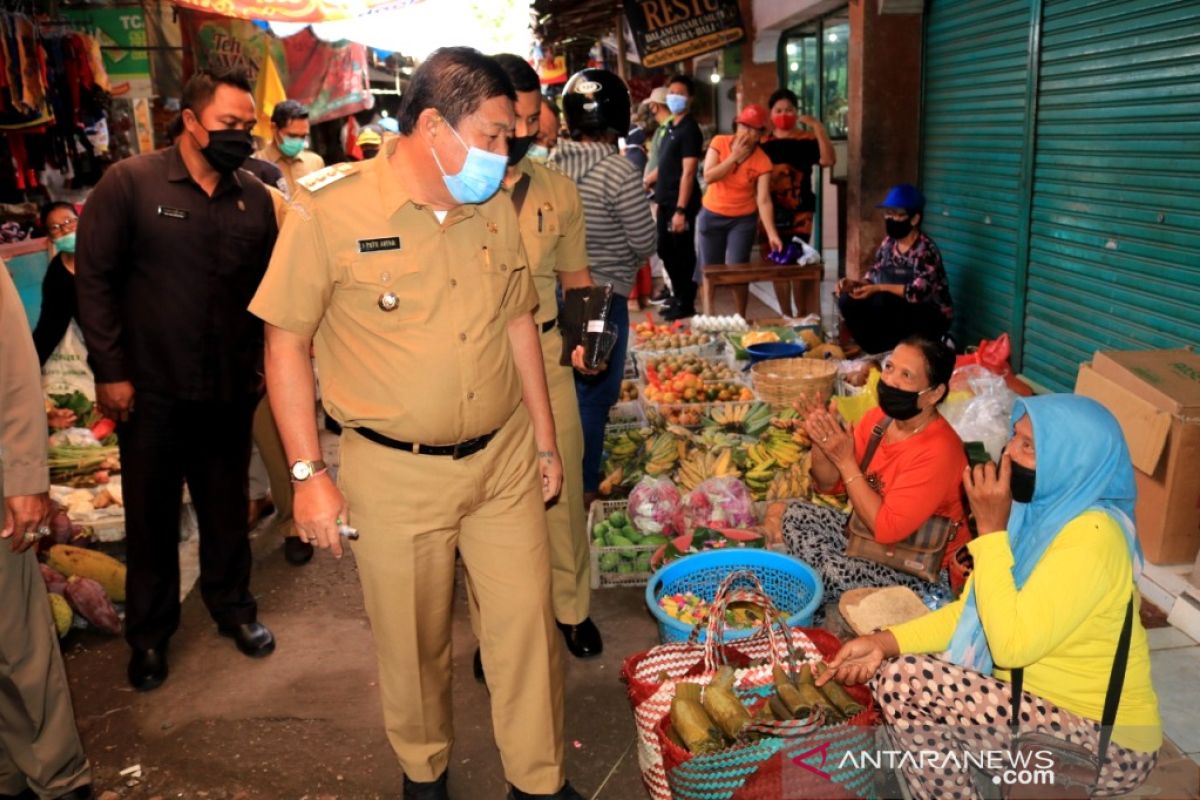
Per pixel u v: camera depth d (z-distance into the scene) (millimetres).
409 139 2387
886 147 8094
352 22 6707
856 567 3551
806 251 8406
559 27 17016
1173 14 4754
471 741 3326
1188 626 3625
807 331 6848
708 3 11820
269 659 3912
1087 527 2273
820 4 10273
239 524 3887
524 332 2832
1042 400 2336
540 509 2766
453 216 2473
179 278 3441
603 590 4352
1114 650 2307
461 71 2273
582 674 3684
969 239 7277
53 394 4926
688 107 9086
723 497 4355
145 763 3289
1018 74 6355
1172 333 4930
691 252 9289
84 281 3340
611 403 4586
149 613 3709
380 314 2457
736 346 6438
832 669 2518
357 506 2588
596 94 4141
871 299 6621
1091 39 5488
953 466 3354
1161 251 4969
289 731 3439
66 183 6098
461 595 4406
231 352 3600
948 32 7473
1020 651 2240
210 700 3645
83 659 3965
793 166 9750
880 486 3492
